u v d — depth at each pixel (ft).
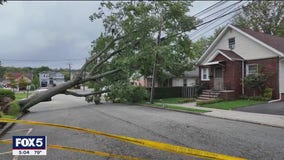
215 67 79.41
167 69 90.02
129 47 75.66
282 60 66.13
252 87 68.33
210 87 80.79
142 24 70.90
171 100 85.71
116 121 40.32
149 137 27.78
